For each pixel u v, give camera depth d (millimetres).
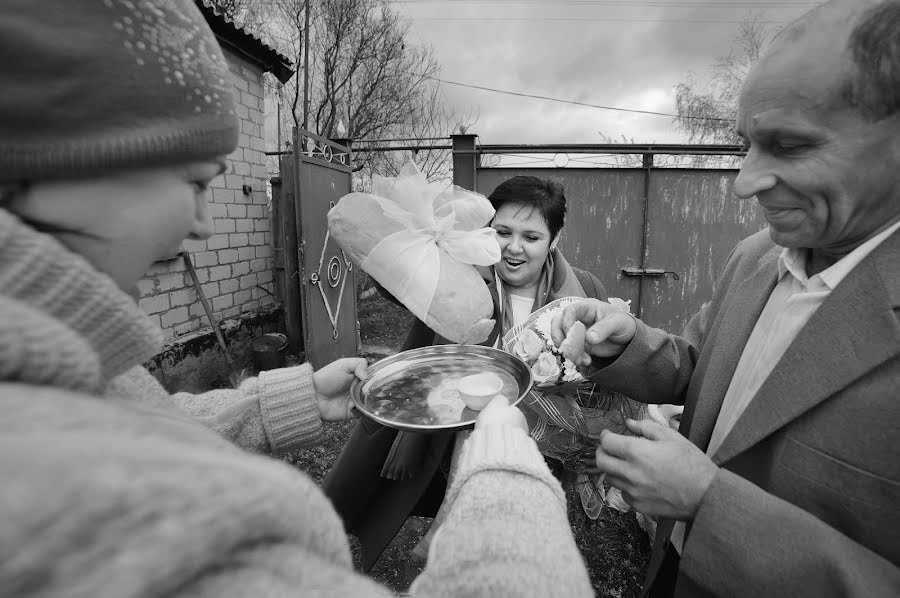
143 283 3955
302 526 315
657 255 5809
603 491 2266
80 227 394
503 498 536
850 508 786
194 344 4371
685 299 5863
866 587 703
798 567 753
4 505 161
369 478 1842
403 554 2404
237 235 5074
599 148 5504
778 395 871
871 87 682
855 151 730
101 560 182
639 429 1012
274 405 1131
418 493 1693
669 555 1281
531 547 478
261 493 271
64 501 174
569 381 1564
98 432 230
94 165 370
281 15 11180
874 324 770
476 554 475
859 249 823
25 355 243
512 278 1908
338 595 300
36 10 335
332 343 5027
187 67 425
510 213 1846
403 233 1419
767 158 818
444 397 1267
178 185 450
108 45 365
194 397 1103
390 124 12352
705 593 1005
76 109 356
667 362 1368
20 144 347
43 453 187
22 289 318
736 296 1185
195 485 233
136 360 423
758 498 818
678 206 5699
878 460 753
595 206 5785
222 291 4875
